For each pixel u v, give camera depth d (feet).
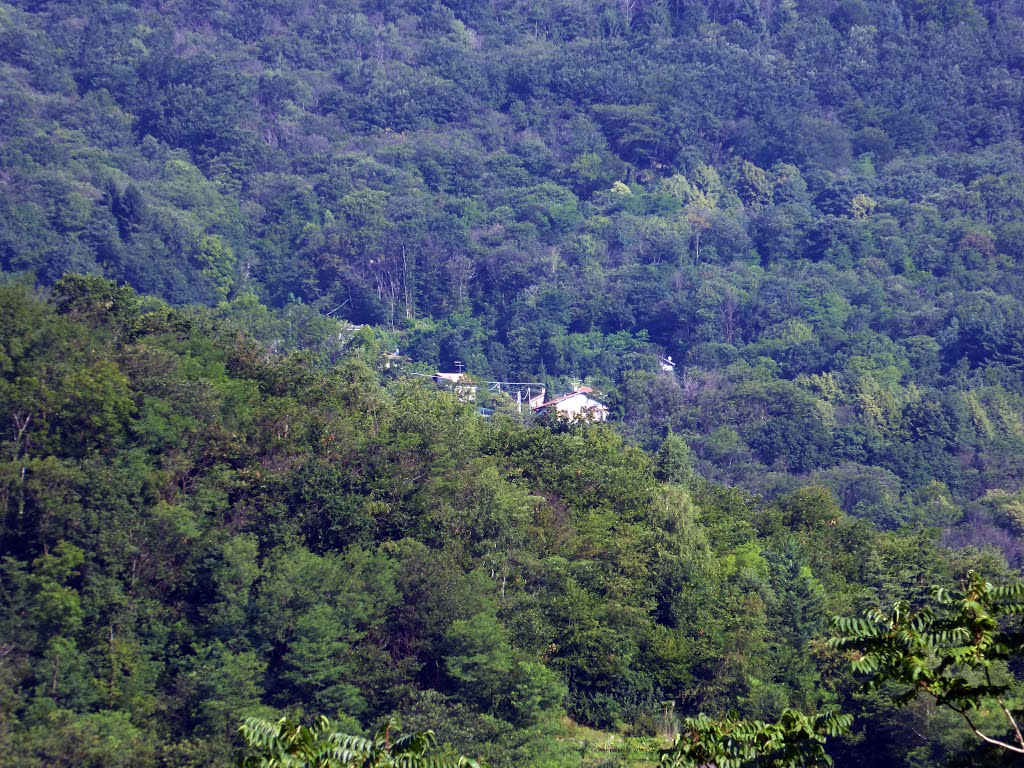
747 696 229.04
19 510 209.87
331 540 240.12
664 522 273.54
